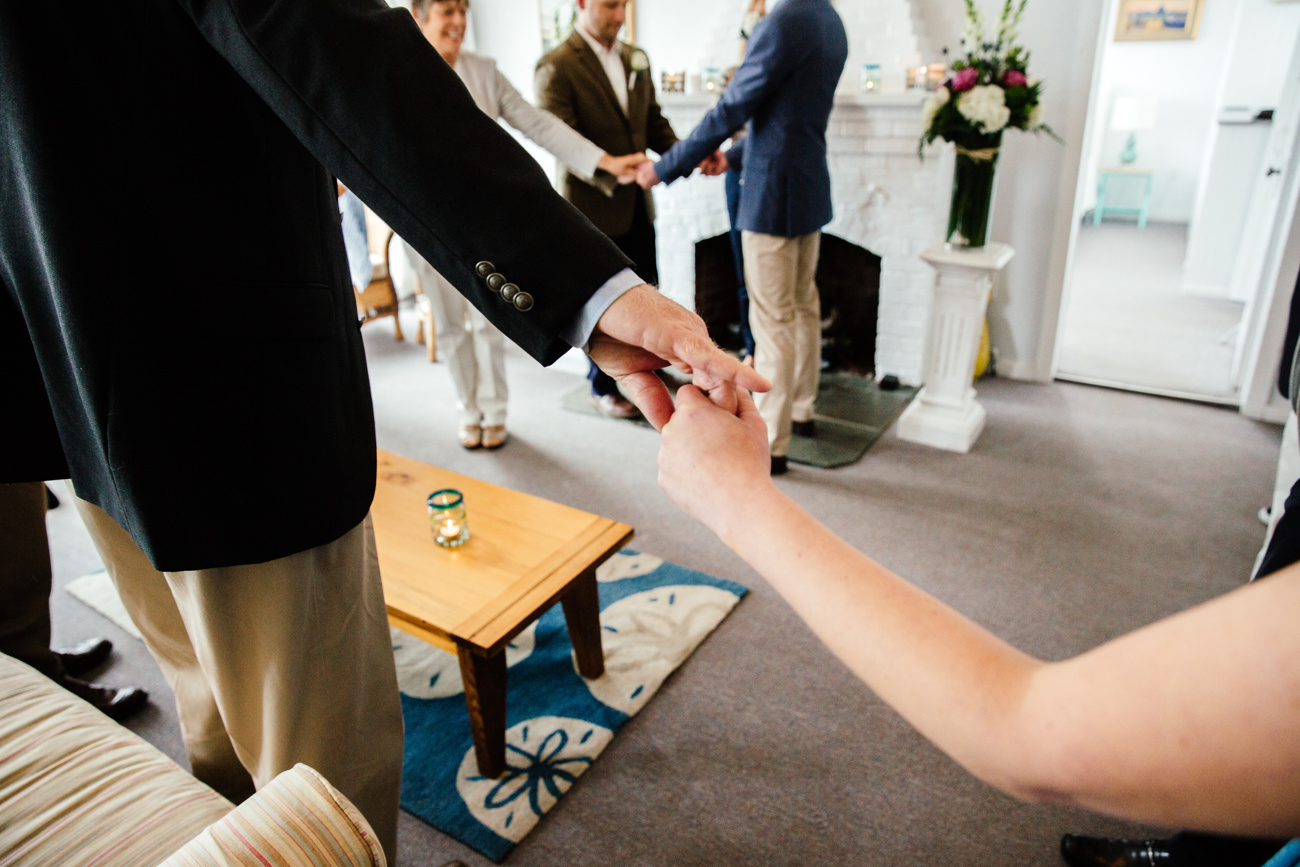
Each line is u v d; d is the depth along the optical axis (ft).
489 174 2.09
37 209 2.14
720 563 7.80
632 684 6.17
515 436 10.76
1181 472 9.24
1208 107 23.35
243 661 2.97
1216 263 16.29
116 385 2.25
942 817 5.05
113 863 2.82
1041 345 11.77
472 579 5.40
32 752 3.28
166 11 2.15
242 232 2.36
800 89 8.01
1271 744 0.96
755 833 4.96
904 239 11.22
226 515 2.51
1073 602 7.04
